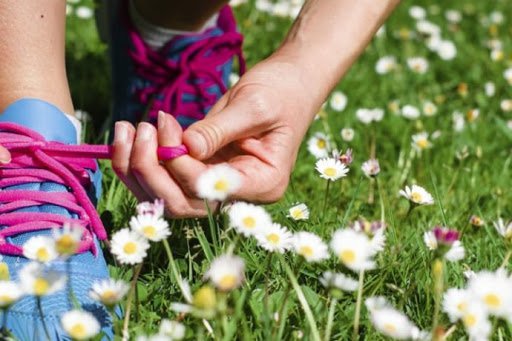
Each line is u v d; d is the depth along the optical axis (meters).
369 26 0.84
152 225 0.72
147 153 0.74
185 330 0.72
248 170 0.77
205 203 0.76
